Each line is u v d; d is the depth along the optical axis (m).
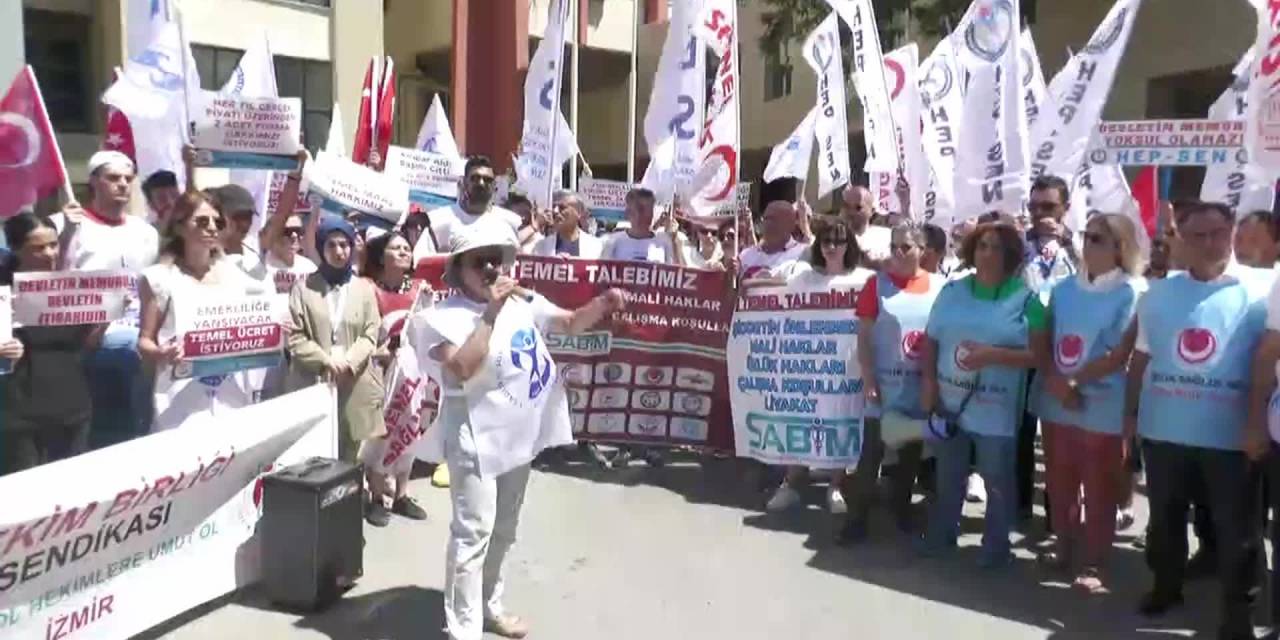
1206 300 4.69
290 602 5.09
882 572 5.76
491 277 4.38
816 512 6.85
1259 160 5.63
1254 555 4.79
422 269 7.32
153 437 4.64
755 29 29.73
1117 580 5.64
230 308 5.39
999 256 5.51
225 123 6.05
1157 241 6.88
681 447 7.66
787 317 6.80
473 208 7.68
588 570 5.75
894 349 6.11
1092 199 7.66
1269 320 4.47
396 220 7.12
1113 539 5.75
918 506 6.90
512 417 4.47
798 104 28.31
